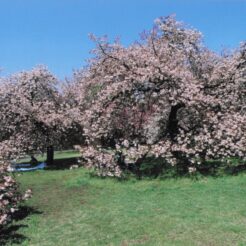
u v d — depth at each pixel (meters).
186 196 13.96
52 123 25.08
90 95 20.34
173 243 9.54
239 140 17.77
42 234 10.82
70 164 26.50
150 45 20.06
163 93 17.95
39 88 26.77
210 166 18.56
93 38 19.44
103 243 9.88
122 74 18.55
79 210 13.09
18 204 13.59
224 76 19.12
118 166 17.97
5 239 10.46
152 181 16.92
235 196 13.55
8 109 24.62
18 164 28.31
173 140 18.72
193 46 20.59
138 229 10.69
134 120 19.88
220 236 9.88
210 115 18.02
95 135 18.72
